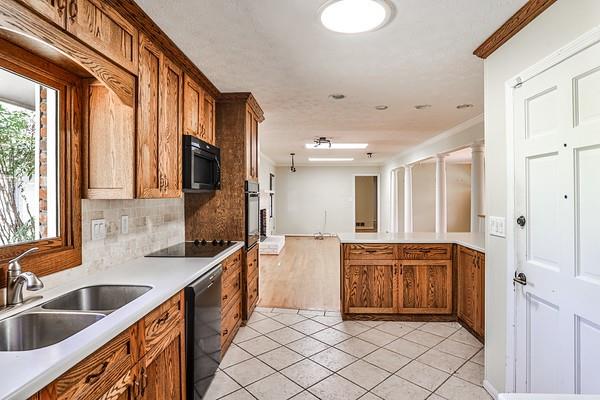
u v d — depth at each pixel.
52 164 1.69
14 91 1.50
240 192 3.31
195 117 2.66
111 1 1.57
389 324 3.39
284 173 10.81
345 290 3.49
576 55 1.45
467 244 3.17
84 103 1.82
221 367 2.50
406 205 7.65
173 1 1.67
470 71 2.62
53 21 1.24
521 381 1.85
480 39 2.08
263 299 4.19
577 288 1.47
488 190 2.17
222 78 2.78
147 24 1.84
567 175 1.52
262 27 1.93
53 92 1.68
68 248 1.76
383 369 2.49
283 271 5.72
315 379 2.35
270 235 9.40
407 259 3.46
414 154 6.95
